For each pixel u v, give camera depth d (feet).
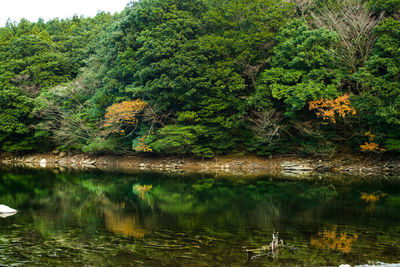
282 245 30.25
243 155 108.06
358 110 80.59
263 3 105.19
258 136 97.35
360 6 96.99
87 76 131.03
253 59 103.65
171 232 34.78
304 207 47.14
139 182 78.33
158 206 49.37
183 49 102.68
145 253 28.48
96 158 130.62
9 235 33.86
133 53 110.52
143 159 119.75
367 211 43.88
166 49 101.40
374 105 74.33
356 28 88.48
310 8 106.52
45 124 134.21
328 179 77.00
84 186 71.97
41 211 45.78
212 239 32.24
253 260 26.63
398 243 30.42
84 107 133.49
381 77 75.87
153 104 107.04
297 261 26.35
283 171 95.50
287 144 99.91
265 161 102.89
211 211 45.29
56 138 133.49
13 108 141.79
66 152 142.51
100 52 134.21
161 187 70.18
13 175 91.76
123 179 83.82
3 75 144.77
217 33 111.34
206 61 105.40
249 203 50.83
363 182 71.05
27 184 74.54
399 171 84.89
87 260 26.94
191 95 105.19
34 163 137.39
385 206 47.03
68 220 40.55
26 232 34.96
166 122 114.11
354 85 89.15
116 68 116.06
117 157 126.52
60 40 192.13
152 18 111.34
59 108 133.80
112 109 106.11
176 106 112.27
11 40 177.06
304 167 94.84
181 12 110.73
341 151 95.66
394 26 78.13
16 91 139.13
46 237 33.19
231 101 102.12
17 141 145.18
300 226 36.68
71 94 134.41
